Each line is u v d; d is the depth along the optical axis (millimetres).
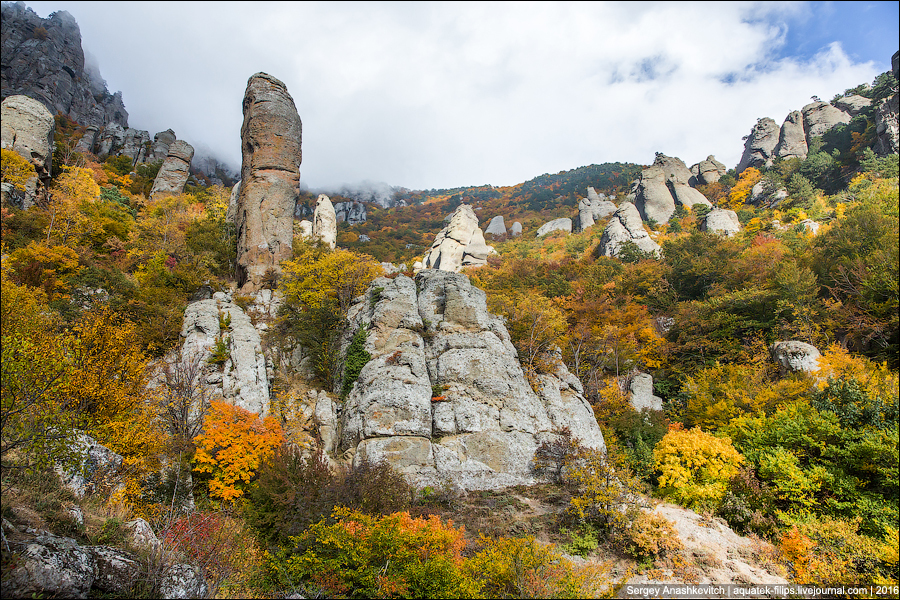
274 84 35062
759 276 40469
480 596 9641
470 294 25984
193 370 17875
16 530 6684
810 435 18594
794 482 16641
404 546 10328
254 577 9648
